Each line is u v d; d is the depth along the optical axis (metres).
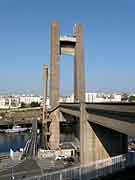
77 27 182.50
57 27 183.12
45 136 180.38
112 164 78.50
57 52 183.00
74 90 187.25
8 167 116.00
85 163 88.06
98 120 79.62
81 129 93.19
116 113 63.59
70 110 136.50
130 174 74.69
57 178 78.69
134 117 54.22
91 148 89.75
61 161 127.00
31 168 113.00
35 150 156.12
